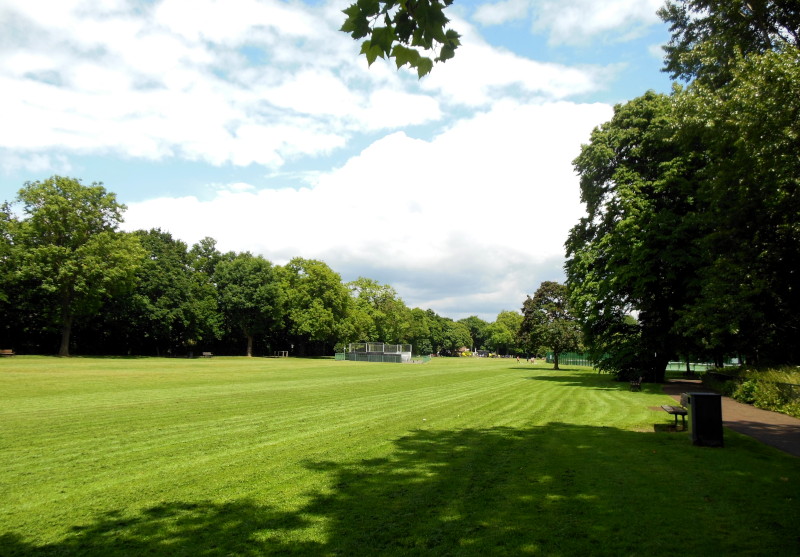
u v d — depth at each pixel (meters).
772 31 17.69
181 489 7.59
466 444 10.88
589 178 34.06
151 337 68.62
